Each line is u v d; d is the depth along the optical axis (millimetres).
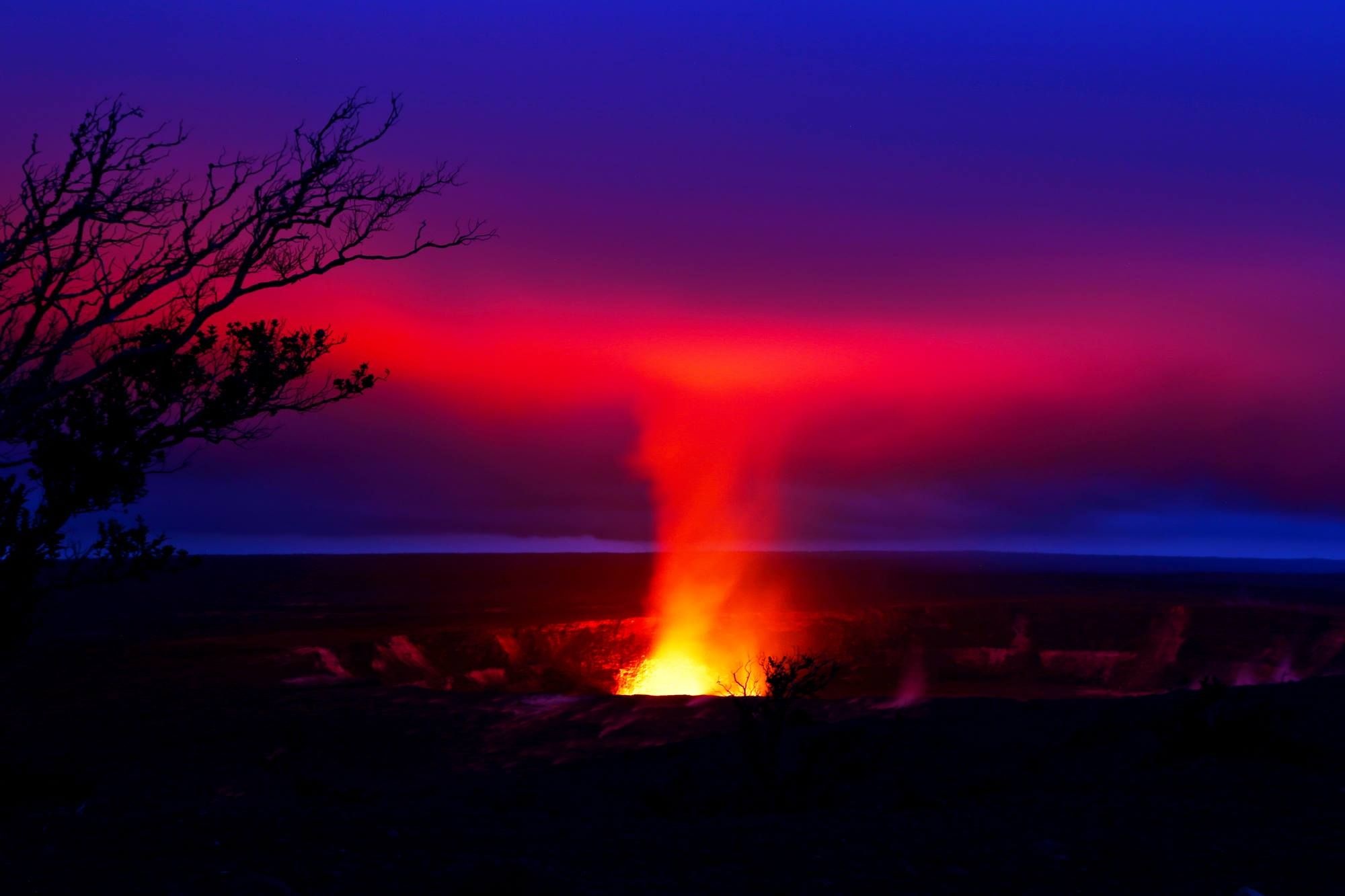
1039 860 6152
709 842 6801
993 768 11164
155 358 10883
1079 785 9008
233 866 5852
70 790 12484
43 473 10656
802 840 6824
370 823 7105
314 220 11312
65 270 10281
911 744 12734
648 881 5754
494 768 14719
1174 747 10133
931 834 6953
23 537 10406
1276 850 6254
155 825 6980
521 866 5320
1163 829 6926
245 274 11117
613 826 7449
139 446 10906
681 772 10977
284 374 11461
